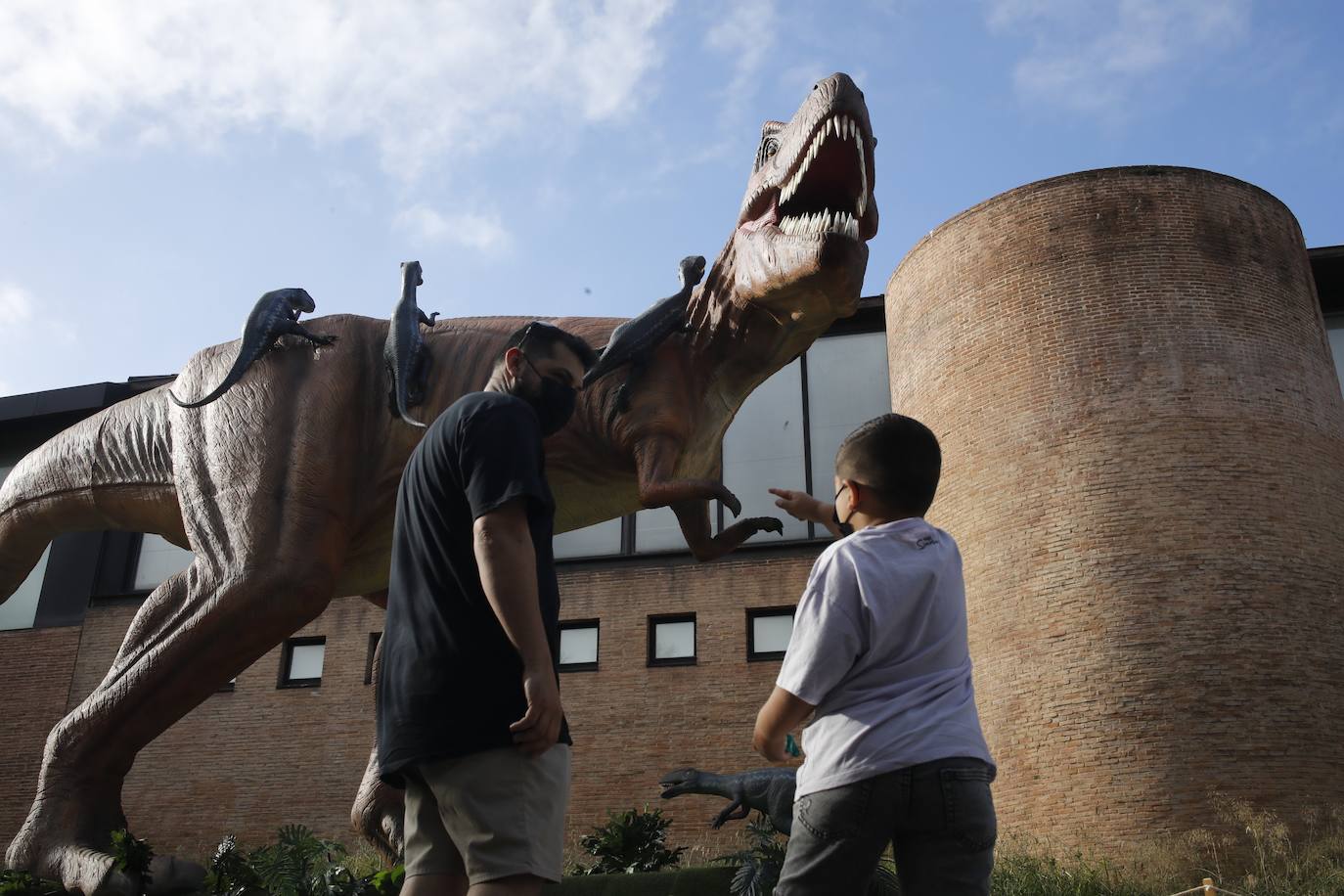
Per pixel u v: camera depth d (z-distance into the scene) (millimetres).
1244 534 18281
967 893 2621
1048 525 18938
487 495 2633
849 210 5824
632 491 6578
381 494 6875
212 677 6551
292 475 6699
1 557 8320
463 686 2574
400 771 2623
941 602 2807
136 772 23531
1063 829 17312
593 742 21938
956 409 20625
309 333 7016
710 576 22812
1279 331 20000
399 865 6730
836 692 2773
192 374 7363
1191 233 20172
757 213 6160
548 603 2691
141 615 6855
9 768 24328
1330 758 17156
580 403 6387
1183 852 16234
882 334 24797
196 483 6961
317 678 23734
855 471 2980
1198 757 17000
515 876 2463
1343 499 19375
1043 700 18109
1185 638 17688
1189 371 19219
